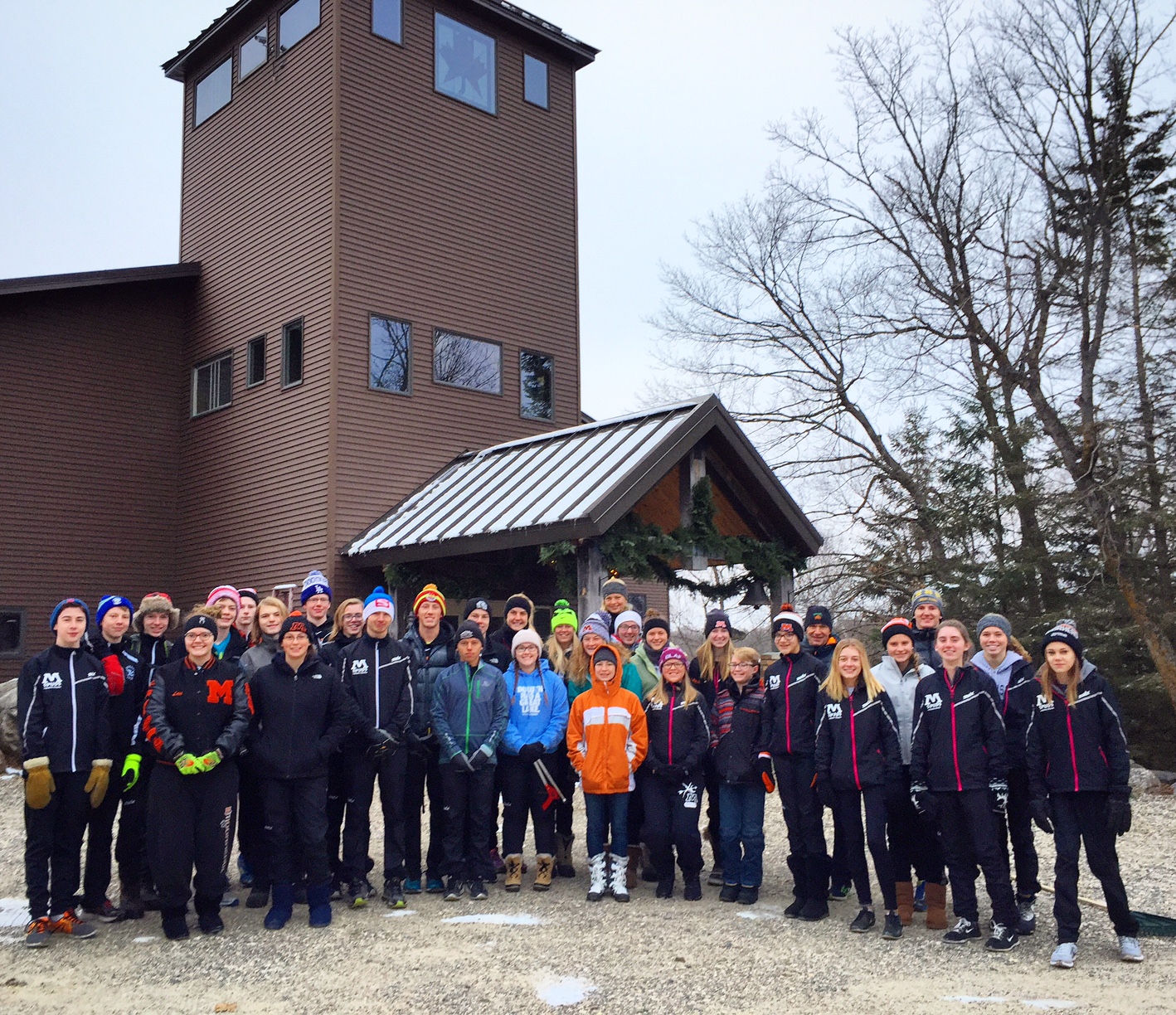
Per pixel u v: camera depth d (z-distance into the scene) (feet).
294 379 55.57
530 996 16.98
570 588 39.75
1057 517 56.59
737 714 23.80
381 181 55.77
